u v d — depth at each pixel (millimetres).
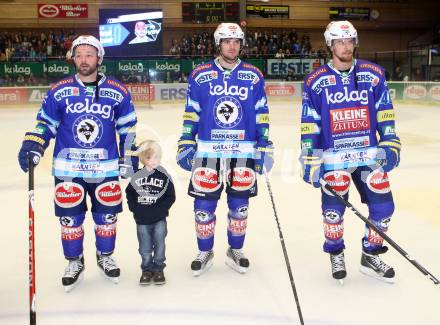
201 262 4051
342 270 3852
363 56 27688
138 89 21531
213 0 26156
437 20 28906
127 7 25484
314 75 3809
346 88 3748
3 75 21547
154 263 3896
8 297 3689
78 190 3785
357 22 28094
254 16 26812
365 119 3799
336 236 3896
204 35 25141
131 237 4934
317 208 5898
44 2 24812
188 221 5438
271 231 5102
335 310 3469
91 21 25250
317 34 28031
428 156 9219
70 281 3752
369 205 3895
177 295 3711
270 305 3551
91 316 3406
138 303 3590
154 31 23500
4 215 5715
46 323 3309
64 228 3824
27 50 23281
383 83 3801
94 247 4680
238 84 3938
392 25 28406
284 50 25281
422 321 3318
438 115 16281
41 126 3742
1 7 24594
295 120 15258
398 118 15562
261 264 4277
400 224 5270
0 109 19109
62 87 3721
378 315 3398
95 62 3666
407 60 26172
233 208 4078
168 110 18469
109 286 3877
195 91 3990
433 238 4852
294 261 4344
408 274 4055
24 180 7500
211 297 3676
